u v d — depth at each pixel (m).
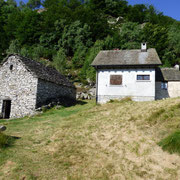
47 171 4.77
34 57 41.56
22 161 5.23
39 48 46.69
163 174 4.51
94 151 6.16
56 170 4.86
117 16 84.69
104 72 17.20
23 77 17.16
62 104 18.56
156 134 6.65
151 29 44.09
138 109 10.77
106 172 4.78
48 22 55.72
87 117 11.45
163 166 4.81
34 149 6.34
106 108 13.55
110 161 5.38
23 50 39.94
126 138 6.93
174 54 42.00
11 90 17.53
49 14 59.59
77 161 5.44
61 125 9.99
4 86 17.97
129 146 6.23
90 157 5.71
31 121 11.99
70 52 53.25
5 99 17.56
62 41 51.59
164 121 7.52
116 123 8.99
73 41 51.31
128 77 16.48
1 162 5.09
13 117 16.83
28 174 4.53
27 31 53.28
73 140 7.34
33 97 16.25
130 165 5.07
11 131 8.97
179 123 6.83
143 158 5.35
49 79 18.67
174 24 57.38
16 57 17.91
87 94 27.09
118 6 87.19
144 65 15.88
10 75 17.91
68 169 4.95
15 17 59.06
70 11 65.00
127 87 16.38
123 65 16.30
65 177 4.54
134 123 8.30
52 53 47.56
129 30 46.94
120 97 16.44
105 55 19.05
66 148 6.49
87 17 60.56
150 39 42.22
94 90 29.08
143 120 8.29
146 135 6.80
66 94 22.58
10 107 18.84
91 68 34.06
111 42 44.25
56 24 54.28
